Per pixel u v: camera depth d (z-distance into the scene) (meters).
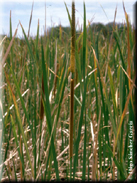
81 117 0.85
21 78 1.14
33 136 1.05
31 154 1.38
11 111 1.74
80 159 1.52
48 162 1.02
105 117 1.04
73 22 0.79
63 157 1.56
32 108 1.55
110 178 1.39
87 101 1.36
